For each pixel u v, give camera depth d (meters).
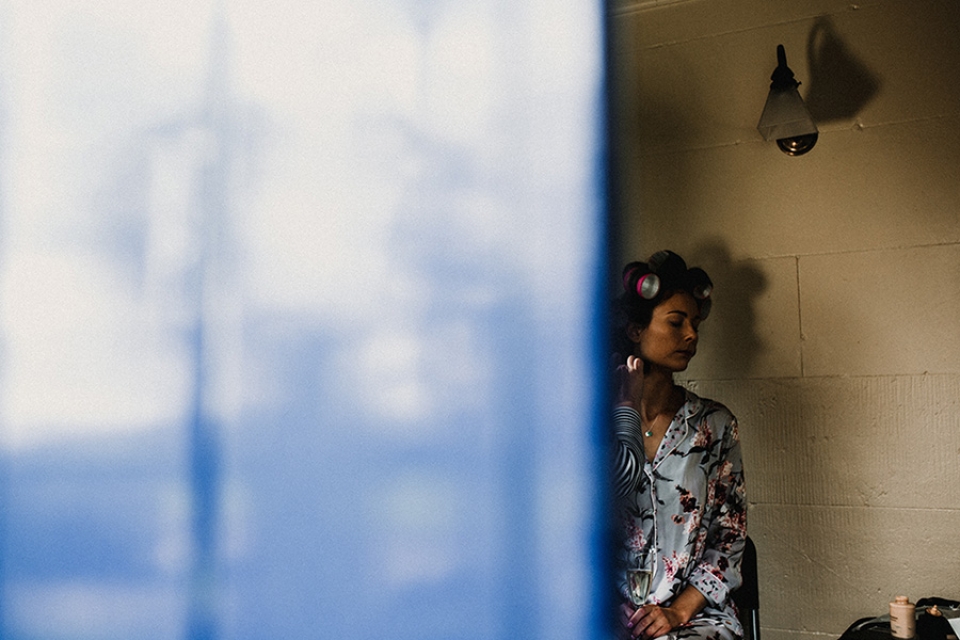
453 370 2.90
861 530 1.94
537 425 2.69
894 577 1.90
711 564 1.66
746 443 2.06
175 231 3.63
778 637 2.00
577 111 2.45
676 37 2.23
